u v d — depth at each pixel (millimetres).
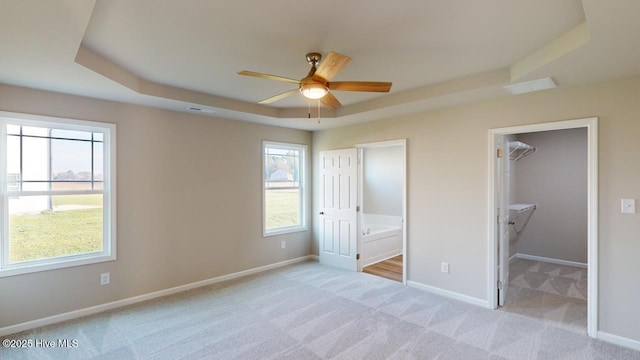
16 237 3090
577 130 5320
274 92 3721
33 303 3094
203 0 1800
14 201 3080
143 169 3807
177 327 3107
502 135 3664
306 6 1876
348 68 2914
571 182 5363
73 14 1721
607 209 2824
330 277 4695
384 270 5074
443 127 3939
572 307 3580
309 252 5785
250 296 3930
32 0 1567
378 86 2471
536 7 1876
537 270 5051
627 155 2736
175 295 3961
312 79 2361
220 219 4543
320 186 5559
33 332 2998
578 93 2973
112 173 3559
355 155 5020
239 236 4766
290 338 2896
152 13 1942
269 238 5168
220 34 2246
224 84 3420
